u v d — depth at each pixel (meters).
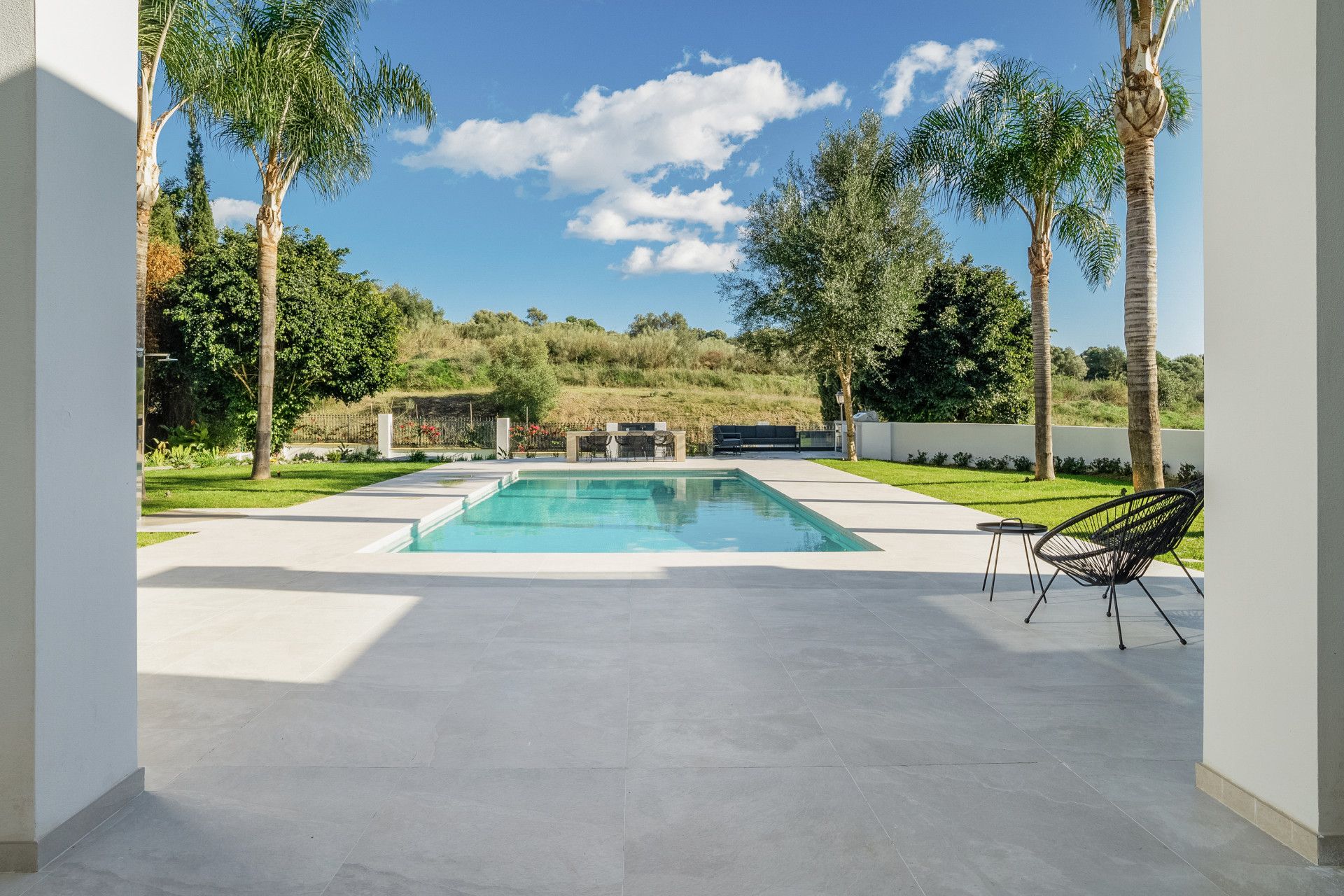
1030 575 4.59
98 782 1.95
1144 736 2.51
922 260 16.41
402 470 14.68
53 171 1.76
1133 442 8.34
